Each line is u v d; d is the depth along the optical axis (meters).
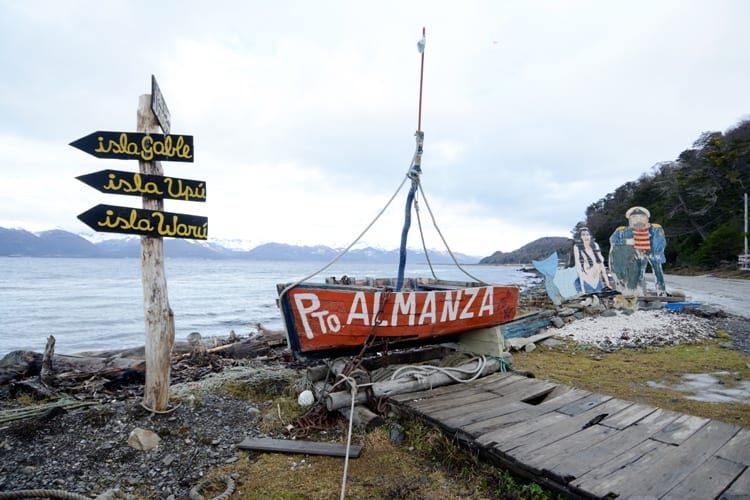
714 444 3.52
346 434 4.61
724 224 44.19
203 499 3.35
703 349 8.84
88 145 4.61
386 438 4.40
